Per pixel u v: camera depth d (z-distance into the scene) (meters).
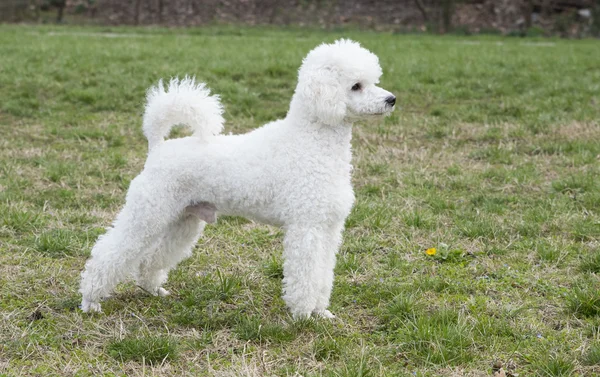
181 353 4.01
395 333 4.27
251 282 5.05
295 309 4.32
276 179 4.20
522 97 11.48
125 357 3.95
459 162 8.37
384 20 29.02
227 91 11.27
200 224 4.69
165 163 4.29
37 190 7.05
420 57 15.35
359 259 5.51
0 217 6.11
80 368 3.83
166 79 11.80
